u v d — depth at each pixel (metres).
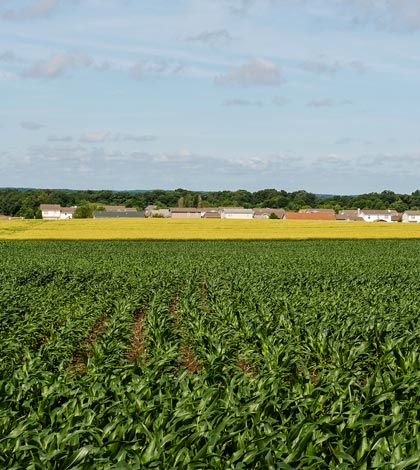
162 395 8.62
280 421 8.16
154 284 25.88
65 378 9.91
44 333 16.98
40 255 45.69
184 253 46.97
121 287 25.42
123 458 6.71
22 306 19.66
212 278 28.72
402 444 7.07
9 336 15.42
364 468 6.49
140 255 45.22
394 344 12.30
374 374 9.40
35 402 9.05
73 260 41.22
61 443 7.12
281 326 15.69
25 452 6.88
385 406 8.81
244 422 7.65
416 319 15.87
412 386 8.71
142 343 15.03
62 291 24.31
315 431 7.31
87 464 6.54
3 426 7.79
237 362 13.85
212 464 6.68
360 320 15.75
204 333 14.14
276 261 39.34
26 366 11.08
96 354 12.38
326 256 44.28
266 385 9.27
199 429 7.41
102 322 19.67
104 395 8.76
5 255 45.94
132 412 7.96
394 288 24.89
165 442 6.91
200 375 9.65
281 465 6.00
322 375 10.05
